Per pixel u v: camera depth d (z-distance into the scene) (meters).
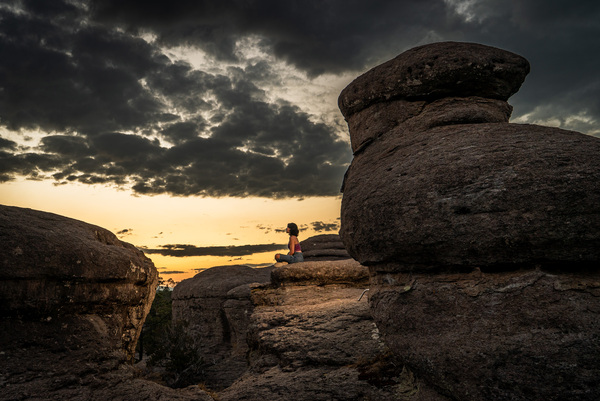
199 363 17.05
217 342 19.94
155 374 16.48
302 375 5.02
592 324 2.68
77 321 3.41
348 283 8.58
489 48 4.75
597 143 3.19
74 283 3.34
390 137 4.67
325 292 8.32
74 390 3.06
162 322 27.73
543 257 2.95
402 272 3.91
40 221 3.54
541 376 2.74
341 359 5.14
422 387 3.70
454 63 4.49
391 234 3.67
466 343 3.12
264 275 22.17
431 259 3.52
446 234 3.29
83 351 3.29
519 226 2.97
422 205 3.45
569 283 2.88
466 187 3.26
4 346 2.87
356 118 5.30
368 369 4.66
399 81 4.73
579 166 2.95
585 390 2.59
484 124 4.00
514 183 3.06
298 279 8.52
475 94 4.67
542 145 3.26
